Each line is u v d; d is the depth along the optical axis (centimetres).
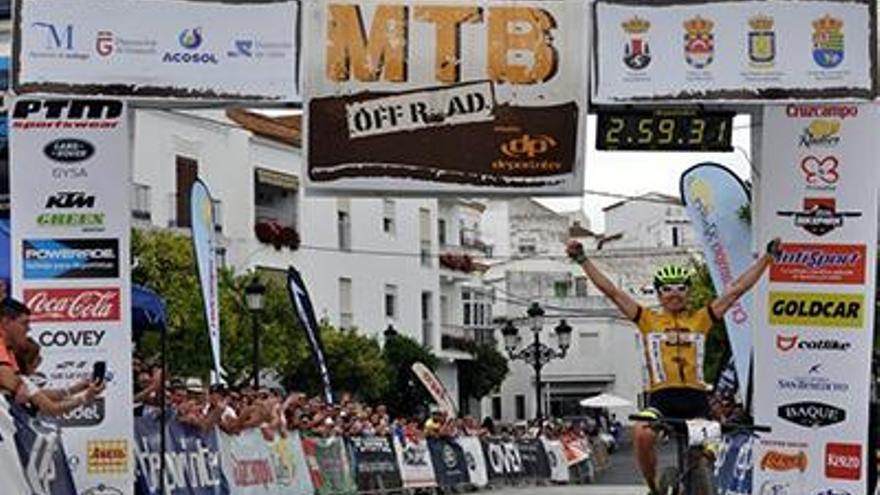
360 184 1522
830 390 1547
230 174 5594
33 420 1245
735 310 1756
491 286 8638
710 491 1083
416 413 6075
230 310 4606
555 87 1521
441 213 7581
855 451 1539
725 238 1788
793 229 1558
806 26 1502
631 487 3447
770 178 1563
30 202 1520
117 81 1487
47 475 1251
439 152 1524
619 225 10931
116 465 1512
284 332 4909
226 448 2033
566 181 1529
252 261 5634
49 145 1520
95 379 1380
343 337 5616
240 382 4738
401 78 1520
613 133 1550
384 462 2955
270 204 5944
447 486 3316
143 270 4369
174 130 5231
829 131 1549
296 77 1508
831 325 1549
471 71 1522
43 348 1512
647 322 1142
